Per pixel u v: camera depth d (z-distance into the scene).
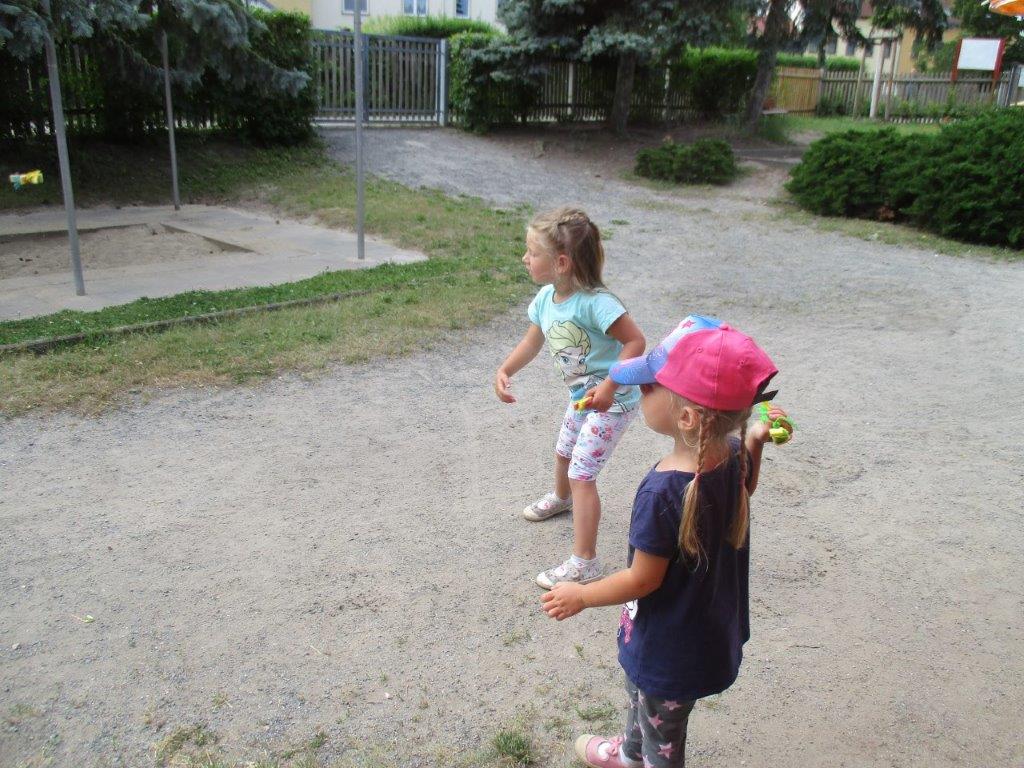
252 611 3.29
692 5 17.48
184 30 11.91
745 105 23.69
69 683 2.86
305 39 16.19
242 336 6.52
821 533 4.05
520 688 2.90
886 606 3.46
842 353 6.99
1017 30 31.27
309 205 13.02
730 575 2.03
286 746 2.60
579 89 21.72
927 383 6.30
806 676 3.00
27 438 4.74
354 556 3.71
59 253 10.19
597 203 14.57
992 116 12.79
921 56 35.88
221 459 4.61
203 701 2.79
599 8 18.75
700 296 8.73
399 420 5.27
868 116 28.23
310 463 4.62
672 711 2.11
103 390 5.38
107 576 3.49
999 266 10.70
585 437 3.39
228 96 15.34
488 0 33.56
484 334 7.06
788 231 12.72
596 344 3.38
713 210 14.32
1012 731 2.76
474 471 4.62
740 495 2.01
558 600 2.04
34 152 13.88
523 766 2.53
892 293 9.03
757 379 1.84
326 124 19.00
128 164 14.32
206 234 11.17
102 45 12.24
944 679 3.01
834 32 20.86
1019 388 6.21
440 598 3.42
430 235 11.06
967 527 4.15
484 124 19.75
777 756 2.62
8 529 3.82
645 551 1.92
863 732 2.73
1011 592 3.59
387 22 24.50
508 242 10.72
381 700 2.82
